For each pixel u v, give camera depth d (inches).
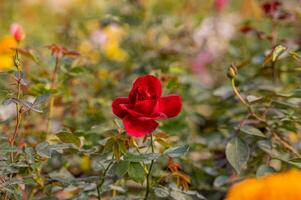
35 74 53.2
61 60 49.0
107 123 51.0
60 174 43.2
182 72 59.4
